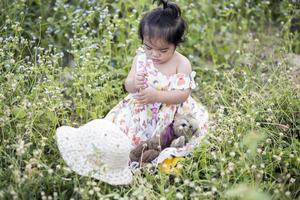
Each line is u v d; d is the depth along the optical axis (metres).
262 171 3.62
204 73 5.23
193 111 4.20
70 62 5.21
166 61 4.00
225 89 4.85
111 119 4.14
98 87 4.46
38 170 3.65
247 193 3.25
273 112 4.45
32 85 4.48
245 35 5.74
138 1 5.36
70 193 3.58
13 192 3.33
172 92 3.95
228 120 4.17
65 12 5.45
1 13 5.20
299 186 3.77
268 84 4.88
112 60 5.16
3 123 3.92
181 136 3.90
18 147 3.63
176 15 3.79
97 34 5.38
